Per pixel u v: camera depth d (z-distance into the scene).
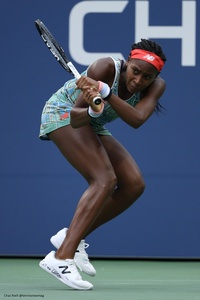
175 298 15.74
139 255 25.81
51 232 25.86
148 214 25.72
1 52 25.69
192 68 25.44
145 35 25.39
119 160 18.03
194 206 25.62
